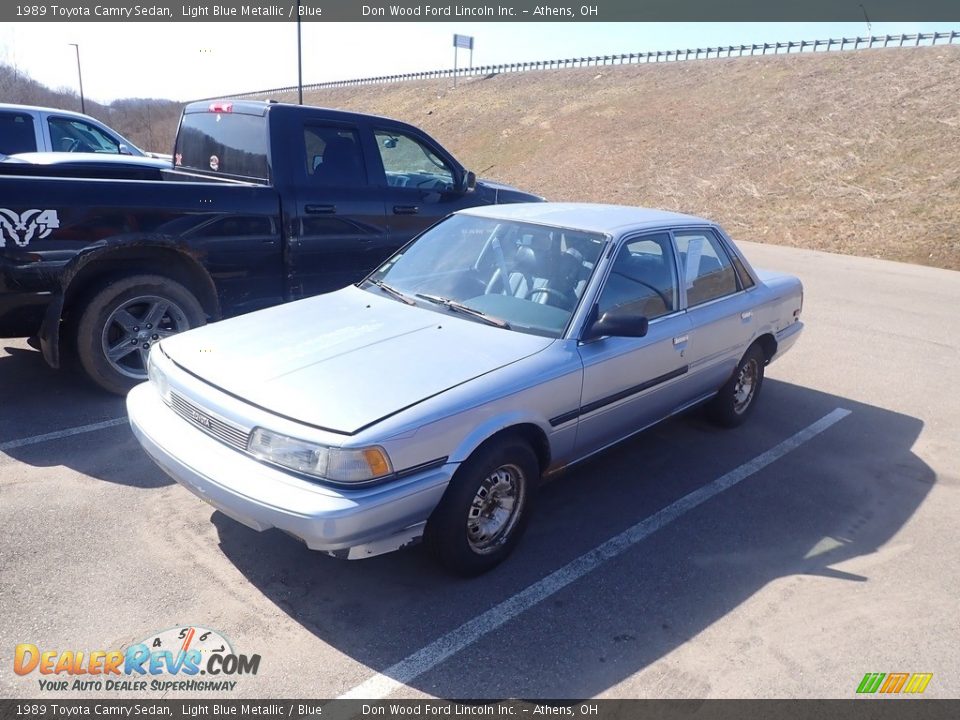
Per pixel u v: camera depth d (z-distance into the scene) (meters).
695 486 4.59
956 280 13.30
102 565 3.37
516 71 56.62
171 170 6.86
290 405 3.07
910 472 4.97
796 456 5.12
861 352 7.88
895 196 20.23
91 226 4.81
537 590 3.42
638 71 45.00
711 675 2.93
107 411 5.06
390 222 6.45
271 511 2.88
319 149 6.02
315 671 2.84
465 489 3.22
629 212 4.83
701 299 4.78
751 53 42.31
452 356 3.49
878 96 28.42
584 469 4.74
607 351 3.89
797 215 20.52
